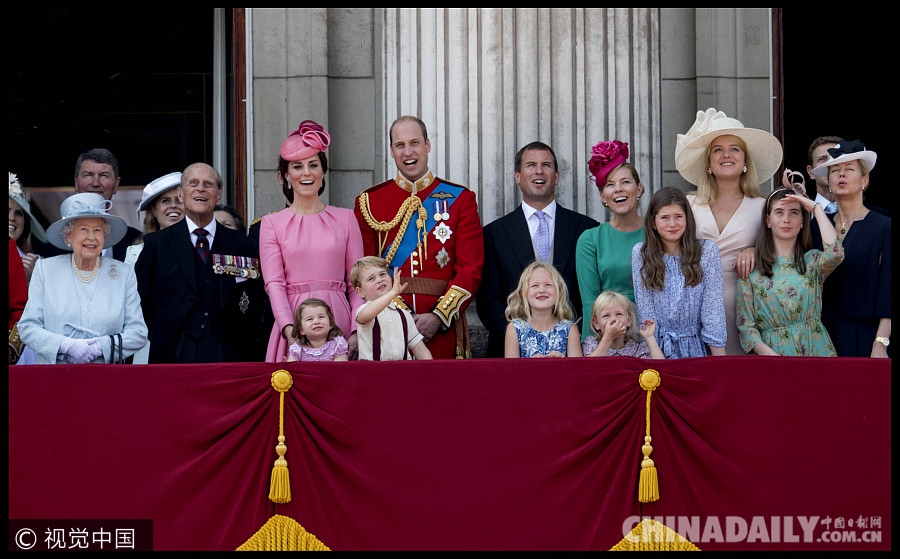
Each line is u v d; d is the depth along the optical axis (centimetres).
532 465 2316
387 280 2550
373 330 2519
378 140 3334
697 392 2336
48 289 2631
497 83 3338
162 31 3766
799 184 2884
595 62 3344
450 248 2822
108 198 3259
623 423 2323
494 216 3319
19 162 3869
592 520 2306
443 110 3334
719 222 2755
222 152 3694
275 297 2609
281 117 3325
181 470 2323
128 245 3394
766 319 2631
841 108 3825
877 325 2692
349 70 3338
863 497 2323
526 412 2327
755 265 2652
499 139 3328
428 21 3344
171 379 2348
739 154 2748
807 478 2322
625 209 2745
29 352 2792
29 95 3850
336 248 2666
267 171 3325
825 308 2739
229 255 2812
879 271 2669
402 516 2309
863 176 2736
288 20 3322
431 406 2330
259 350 2822
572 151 3331
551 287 2598
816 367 2344
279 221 2678
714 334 2562
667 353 2575
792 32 3828
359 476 2314
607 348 2498
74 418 2348
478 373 2336
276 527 2311
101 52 3816
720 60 3334
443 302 2712
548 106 3331
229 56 3688
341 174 3322
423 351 2580
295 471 2325
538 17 3344
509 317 2645
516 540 2302
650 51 3353
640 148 3338
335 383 2341
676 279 2588
